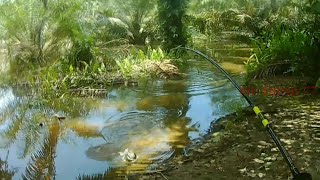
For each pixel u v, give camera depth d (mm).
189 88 8984
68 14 11664
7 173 4891
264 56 9688
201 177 4434
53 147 5734
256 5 20016
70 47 11156
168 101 8000
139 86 9297
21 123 6922
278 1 19141
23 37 11695
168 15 13383
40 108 7777
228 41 17469
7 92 8992
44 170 4977
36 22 11672
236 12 19406
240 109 6691
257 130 5855
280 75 9234
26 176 4801
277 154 4875
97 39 14867
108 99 8258
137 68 10602
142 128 6430
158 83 9531
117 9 16922
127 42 15781
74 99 8305
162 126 6500
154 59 11539
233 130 5949
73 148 5699
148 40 17078
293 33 10648
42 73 9758
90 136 6176
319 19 9398
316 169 4348
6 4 12297
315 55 8469
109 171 4867
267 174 4367
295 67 8945
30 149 5719
